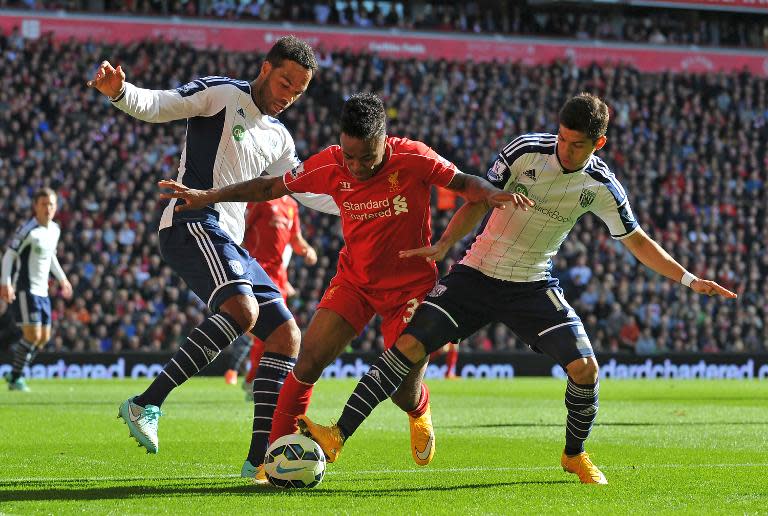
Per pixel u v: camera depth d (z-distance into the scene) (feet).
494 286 19.36
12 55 90.43
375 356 72.08
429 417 21.17
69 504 16.11
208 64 96.58
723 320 85.05
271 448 17.84
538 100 104.32
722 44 120.06
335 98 98.63
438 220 83.66
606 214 19.74
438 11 113.39
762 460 23.68
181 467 21.42
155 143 86.74
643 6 114.62
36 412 35.53
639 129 103.45
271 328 20.15
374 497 17.26
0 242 76.38
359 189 18.74
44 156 82.94
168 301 73.92
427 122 98.12
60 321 70.03
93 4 102.58
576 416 19.44
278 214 39.88
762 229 97.04
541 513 15.74
